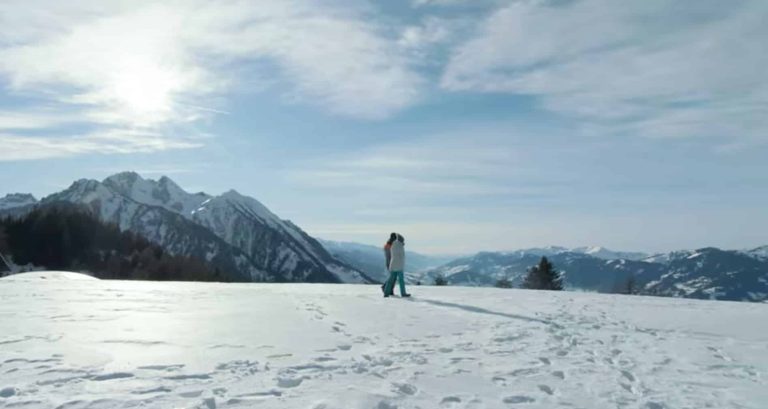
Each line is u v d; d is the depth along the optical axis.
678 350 8.88
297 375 6.59
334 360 7.57
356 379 6.51
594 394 6.18
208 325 10.37
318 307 13.95
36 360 7.04
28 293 16.47
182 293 17.55
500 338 9.67
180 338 8.91
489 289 23.62
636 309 15.14
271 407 5.30
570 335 10.22
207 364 7.09
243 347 8.31
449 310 13.83
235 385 6.07
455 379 6.68
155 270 100.75
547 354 8.38
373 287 23.83
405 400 5.71
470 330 10.60
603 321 12.33
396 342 9.18
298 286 23.72
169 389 5.86
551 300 17.52
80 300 14.46
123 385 5.99
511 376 6.91
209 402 5.35
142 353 7.67
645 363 7.89
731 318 13.10
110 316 11.23
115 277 96.69
